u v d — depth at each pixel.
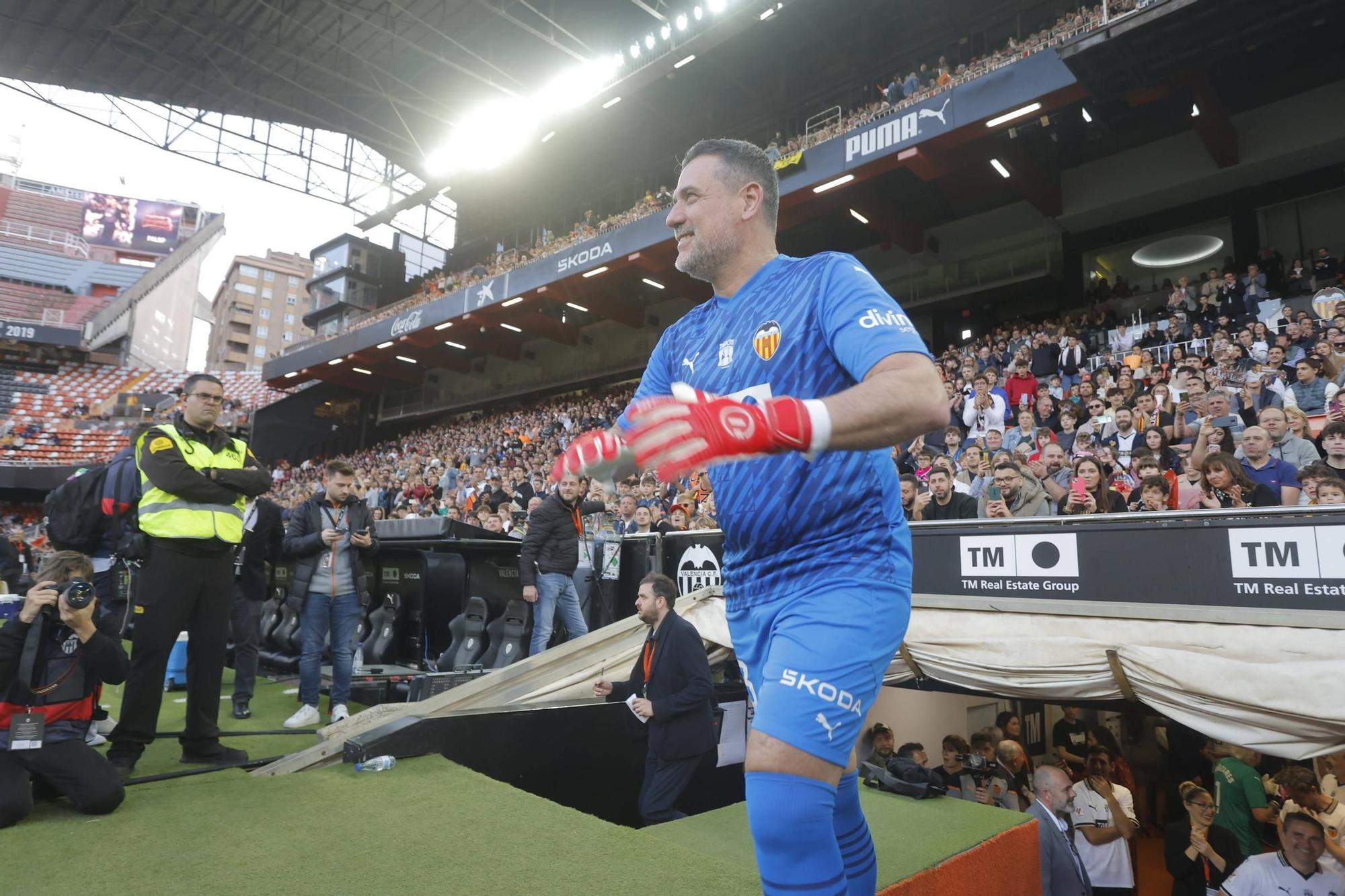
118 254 63.66
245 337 83.88
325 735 3.58
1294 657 3.72
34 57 23.77
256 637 5.18
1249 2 10.88
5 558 7.26
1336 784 5.29
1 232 50.06
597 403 22.78
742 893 1.84
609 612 7.09
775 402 0.89
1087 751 6.70
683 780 4.09
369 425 34.41
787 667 1.17
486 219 32.66
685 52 20.20
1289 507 3.83
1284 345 9.52
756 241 1.46
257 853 2.06
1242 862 4.82
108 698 5.47
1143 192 16.97
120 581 4.00
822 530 1.24
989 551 4.91
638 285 25.28
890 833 2.72
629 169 27.02
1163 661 4.06
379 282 34.53
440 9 21.72
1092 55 12.20
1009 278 19.06
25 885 1.85
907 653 5.14
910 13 20.52
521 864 2.00
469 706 4.27
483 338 28.23
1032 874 2.86
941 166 15.77
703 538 6.39
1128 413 8.31
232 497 3.32
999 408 10.47
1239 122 15.88
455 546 6.55
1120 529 4.38
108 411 33.81
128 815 2.40
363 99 26.84
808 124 18.95
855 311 1.17
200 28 22.47
